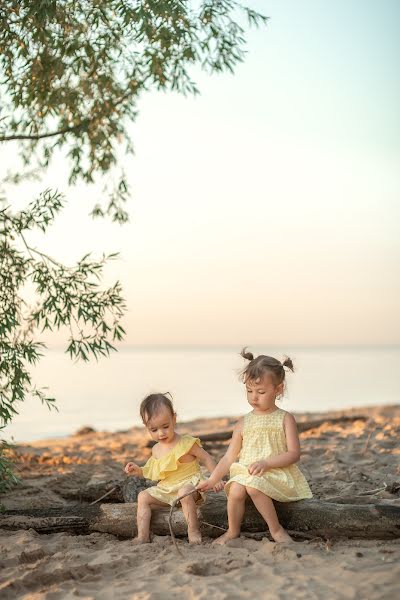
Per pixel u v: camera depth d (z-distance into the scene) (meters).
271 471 4.79
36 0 6.64
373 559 4.19
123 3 6.86
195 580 3.98
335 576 3.91
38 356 6.20
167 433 5.07
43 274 6.30
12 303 6.39
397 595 3.58
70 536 5.15
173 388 32.81
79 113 8.20
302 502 4.79
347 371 53.12
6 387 6.28
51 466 8.95
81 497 6.47
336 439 10.12
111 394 29.48
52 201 6.38
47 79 7.49
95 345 6.30
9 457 9.27
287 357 5.05
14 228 6.35
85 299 6.27
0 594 3.96
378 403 24.64
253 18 7.64
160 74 7.90
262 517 4.88
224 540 4.77
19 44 7.20
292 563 4.18
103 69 7.93
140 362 72.06
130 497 5.83
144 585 3.95
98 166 8.35
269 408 5.00
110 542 4.96
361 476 7.14
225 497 5.12
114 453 10.18
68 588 4.00
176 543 4.63
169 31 7.12
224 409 22.84
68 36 7.32
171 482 5.09
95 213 8.31
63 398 27.42
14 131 8.09
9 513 5.57
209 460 5.12
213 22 7.64
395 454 8.55
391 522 4.60
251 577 3.99
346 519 4.66
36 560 4.58
